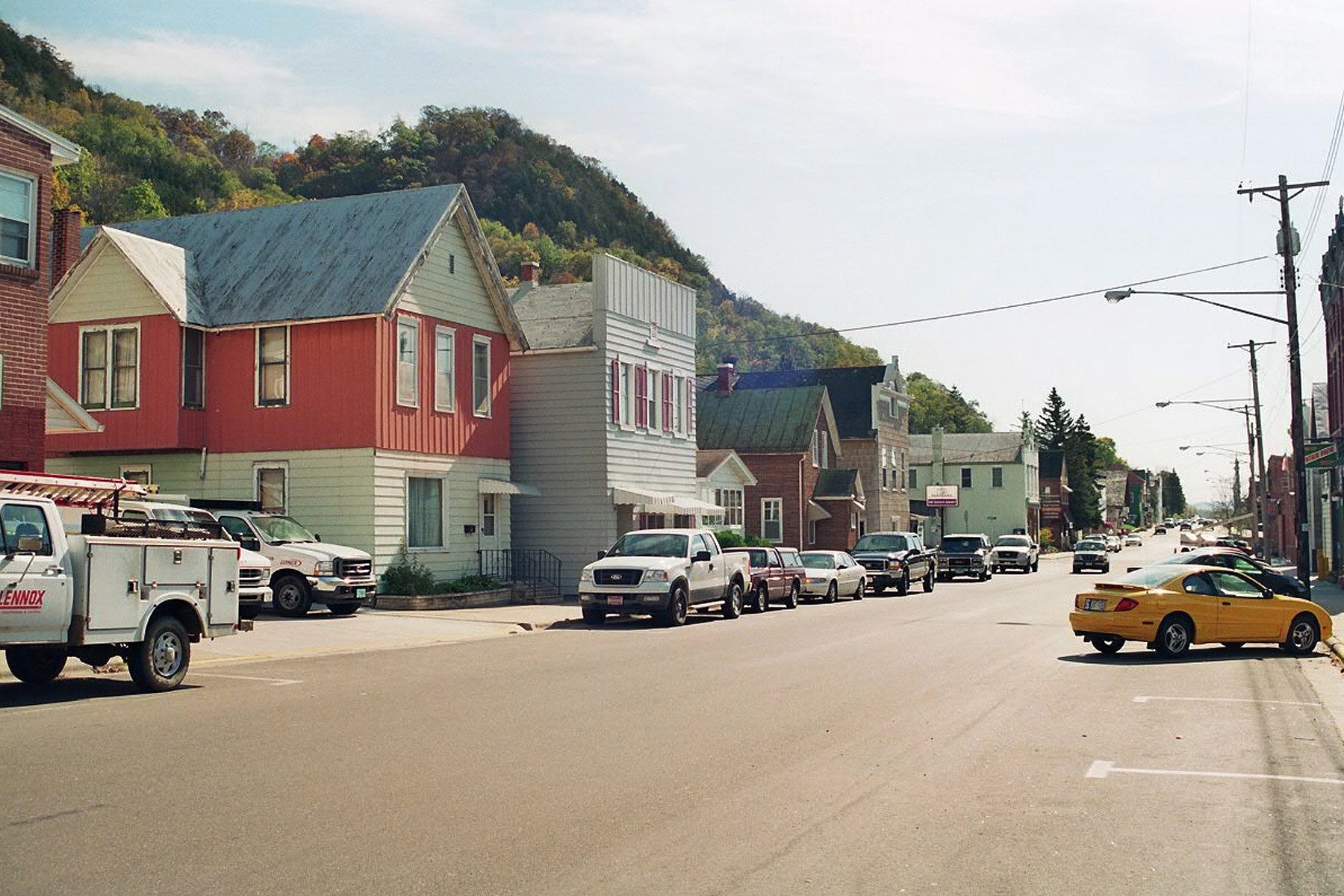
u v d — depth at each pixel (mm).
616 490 37062
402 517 30484
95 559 14086
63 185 75000
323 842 7836
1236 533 113562
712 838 8070
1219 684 16562
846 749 11398
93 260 30812
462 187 32656
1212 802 9289
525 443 37750
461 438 33031
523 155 134125
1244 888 7035
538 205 130500
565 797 9266
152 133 101375
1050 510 118000
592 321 37531
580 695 14992
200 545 15656
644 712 13578
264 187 107500
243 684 16016
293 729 12250
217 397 30812
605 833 8148
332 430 29750
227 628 16109
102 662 15172
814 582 37219
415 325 31234
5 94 87750
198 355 30781
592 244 129125
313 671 17734
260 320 30188
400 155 119125
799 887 6949
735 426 61719
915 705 14328
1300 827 8500
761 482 60375
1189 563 24328
